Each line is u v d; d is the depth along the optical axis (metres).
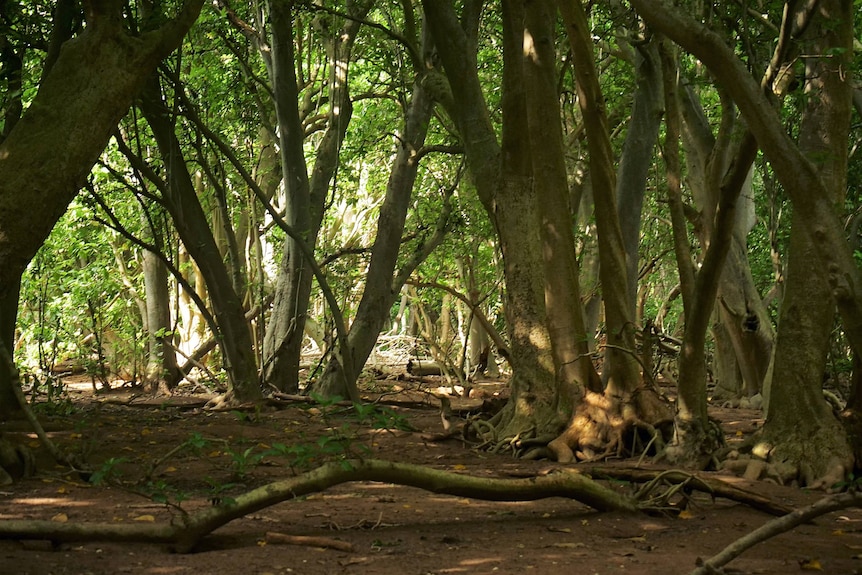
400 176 18.45
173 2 14.95
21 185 8.32
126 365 24.70
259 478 8.65
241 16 19.80
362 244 29.33
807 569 5.25
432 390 22.77
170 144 15.61
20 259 8.34
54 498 7.36
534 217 12.35
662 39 10.60
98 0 8.81
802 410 8.96
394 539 5.98
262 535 6.02
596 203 10.76
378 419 6.53
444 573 5.07
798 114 12.69
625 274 10.87
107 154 19.53
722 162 13.85
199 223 16.58
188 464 9.57
